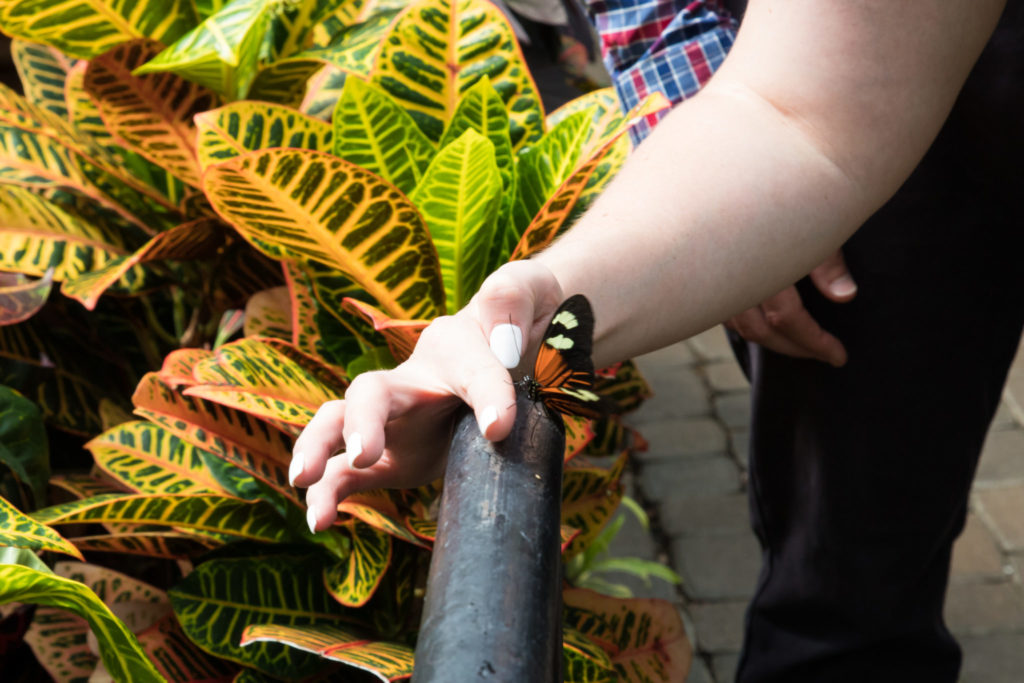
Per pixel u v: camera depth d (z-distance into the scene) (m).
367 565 0.92
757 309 1.27
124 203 1.08
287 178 0.86
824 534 1.49
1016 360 2.93
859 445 1.40
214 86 1.03
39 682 1.12
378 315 0.88
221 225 1.04
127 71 1.01
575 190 0.89
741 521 2.44
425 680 0.65
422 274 0.93
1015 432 2.66
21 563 0.89
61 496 1.19
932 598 1.58
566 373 0.75
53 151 1.06
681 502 2.49
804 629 1.61
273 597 0.96
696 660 2.08
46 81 1.24
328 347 1.01
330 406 0.77
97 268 1.04
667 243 0.84
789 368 1.41
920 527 1.46
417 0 1.03
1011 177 1.17
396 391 0.75
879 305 1.30
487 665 0.65
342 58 1.04
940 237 1.25
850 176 0.90
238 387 0.89
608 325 0.81
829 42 0.90
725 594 2.24
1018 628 2.12
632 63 1.31
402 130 0.96
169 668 0.96
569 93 1.67
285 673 0.94
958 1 0.90
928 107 0.92
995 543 2.33
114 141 1.12
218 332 1.22
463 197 0.90
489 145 0.86
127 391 1.22
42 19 1.00
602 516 1.08
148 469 0.99
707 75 1.24
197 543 1.04
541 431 0.73
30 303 0.98
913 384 1.35
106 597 1.08
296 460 0.75
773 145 0.89
